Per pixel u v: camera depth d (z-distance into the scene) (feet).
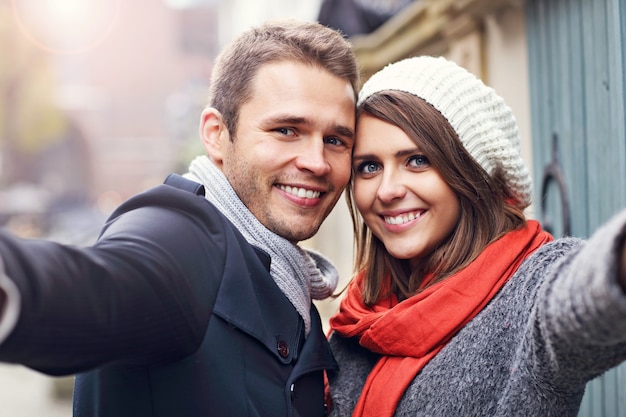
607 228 3.36
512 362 4.88
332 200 5.57
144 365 4.06
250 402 4.58
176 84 154.10
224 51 5.54
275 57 5.20
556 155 9.57
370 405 5.44
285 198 5.29
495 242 5.45
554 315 3.64
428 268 5.91
